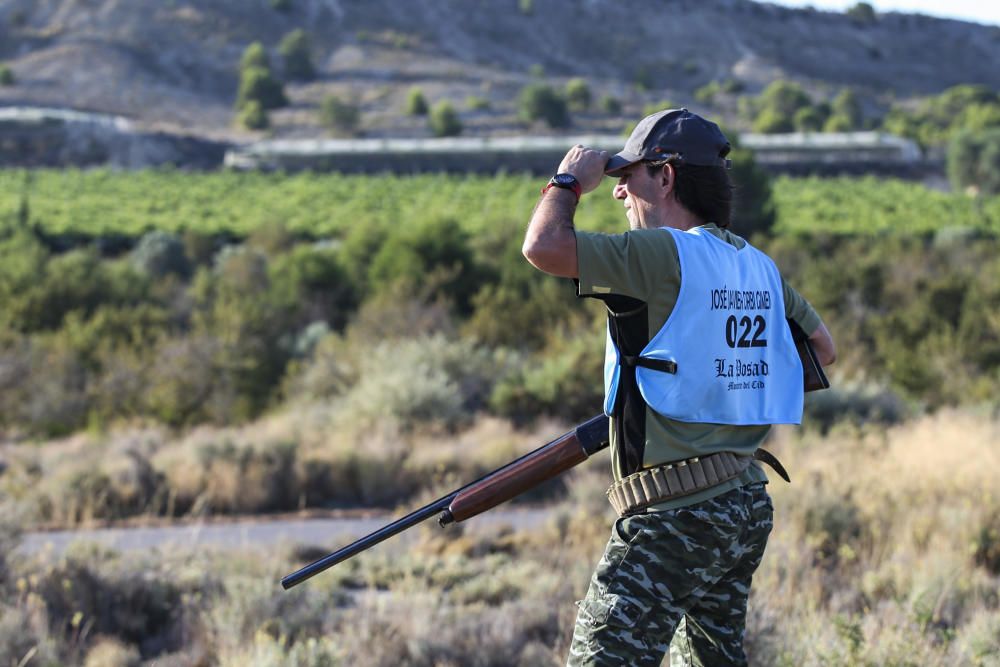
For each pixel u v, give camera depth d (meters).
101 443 27.55
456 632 9.12
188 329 45.12
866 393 26.64
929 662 6.85
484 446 22.94
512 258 52.69
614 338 4.14
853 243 69.69
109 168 197.75
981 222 112.44
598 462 20.20
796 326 4.61
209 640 9.13
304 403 32.00
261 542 16.16
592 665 3.91
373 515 19.20
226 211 126.00
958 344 32.62
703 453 4.04
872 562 10.63
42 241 91.69
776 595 8.53
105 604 10.10
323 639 8.35
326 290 52.56
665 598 3.96
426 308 41.41
